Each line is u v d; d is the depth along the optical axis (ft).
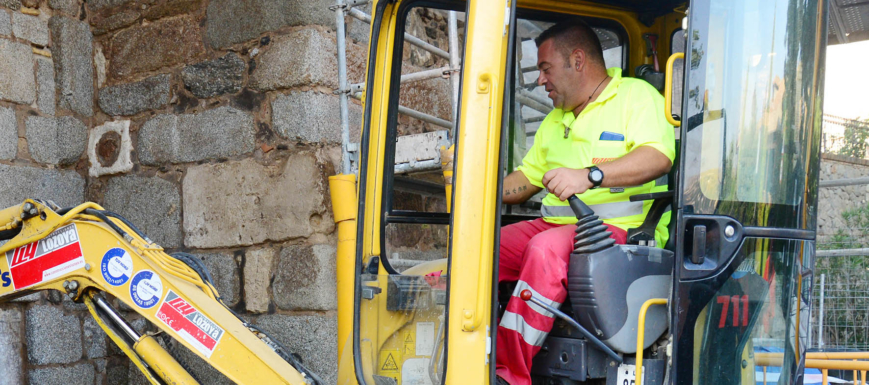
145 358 9.28
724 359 7.68
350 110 14.35
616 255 8.18
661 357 8.14
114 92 16.42
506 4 7.43
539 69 10.23
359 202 9.46
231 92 14.87
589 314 8.11
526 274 8.59
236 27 14.74
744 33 8.09
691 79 7.72
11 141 15.06
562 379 8.76
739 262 7.78
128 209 16.08
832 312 26.71
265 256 14.24
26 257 9.73
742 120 7.99
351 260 11.82
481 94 7.37
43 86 15.87
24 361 14.79
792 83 8.40
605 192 9.26
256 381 8.81
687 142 7.64
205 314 9.07
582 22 10.14
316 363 13.52
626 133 9.20
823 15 8.79
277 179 14.15
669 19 10.89
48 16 16.08
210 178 15.01
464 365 7.20
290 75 13.98
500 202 7.39
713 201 7.72
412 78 13.23
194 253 15.15
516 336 8.49
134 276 9.31
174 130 15.48
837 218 35.70
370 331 9.00
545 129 10.50
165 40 15.81
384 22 9.80
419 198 11.97
